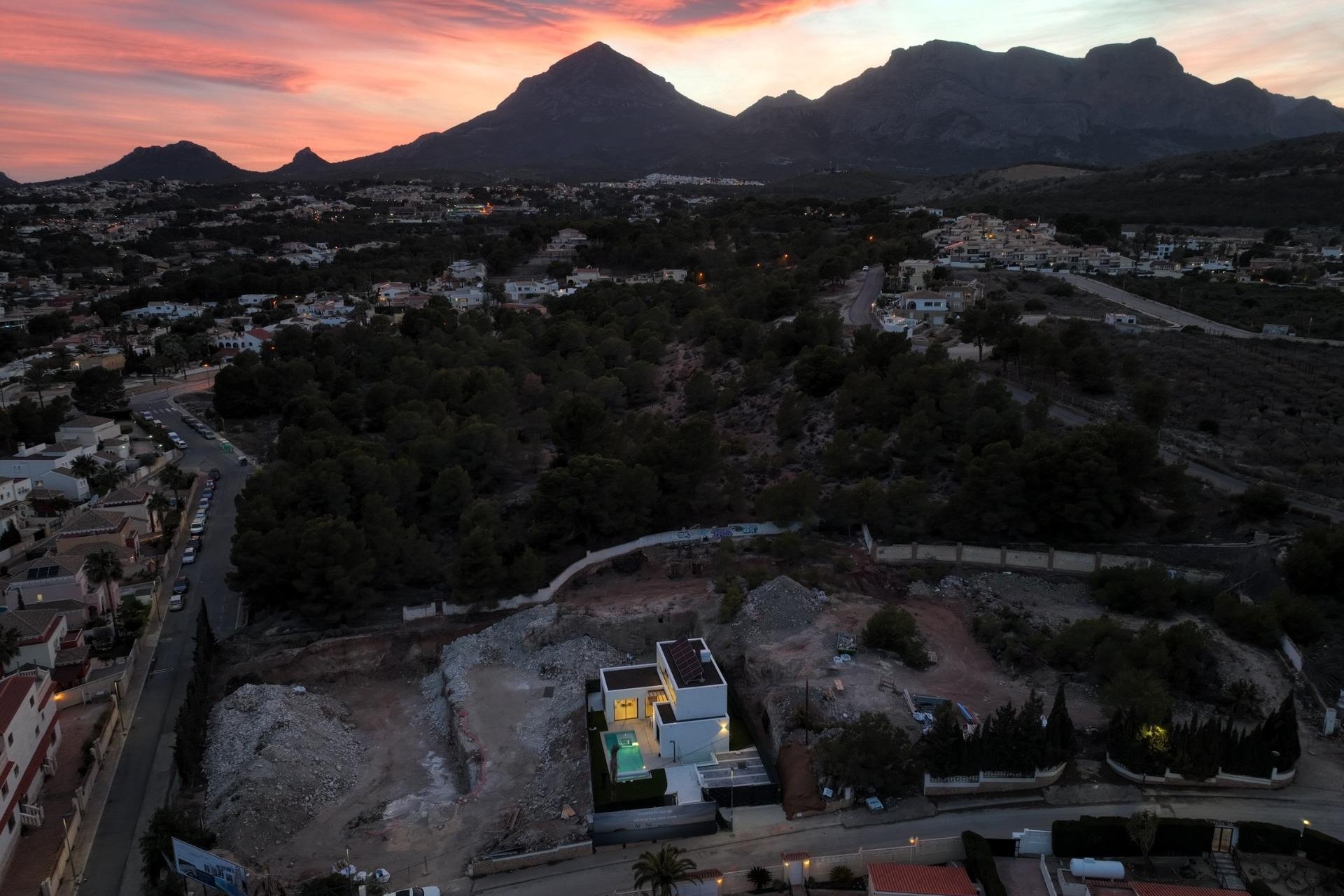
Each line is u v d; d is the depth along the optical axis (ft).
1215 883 181.16
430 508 394.52
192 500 458.09
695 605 323.98
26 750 228.63
